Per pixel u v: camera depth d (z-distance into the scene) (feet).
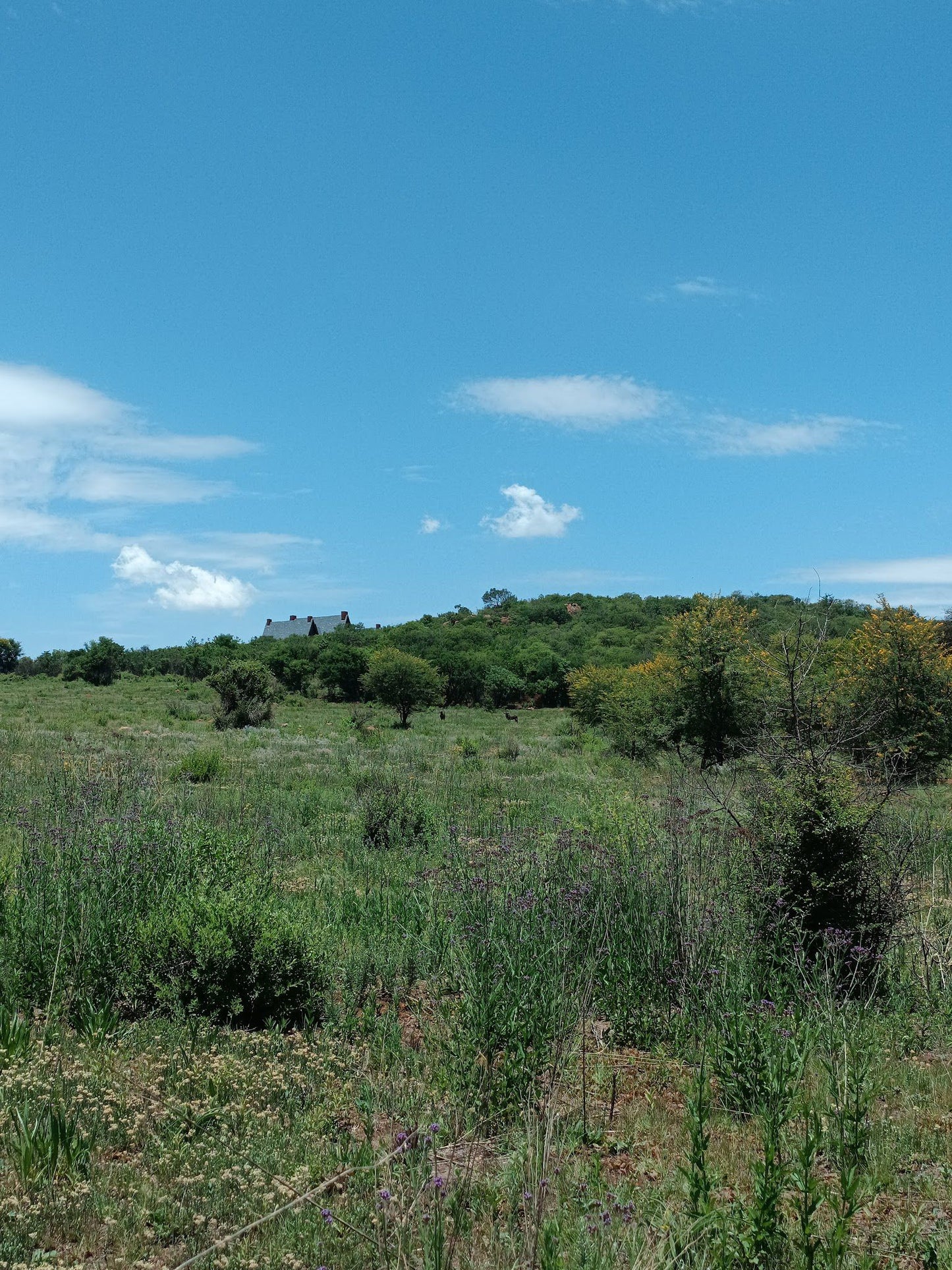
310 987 20.66
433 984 21.18
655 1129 15.35
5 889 23.81
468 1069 16.44
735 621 76.64
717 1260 10.87
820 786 22.82
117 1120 14.49
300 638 231.71
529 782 62.80
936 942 24.11
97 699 157.48
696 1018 19.27
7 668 260.21
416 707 143.74
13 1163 12.88
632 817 31.09
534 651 225.97
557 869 24.27
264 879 27.12
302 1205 12.37
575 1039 18.49
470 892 22.94
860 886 22.20
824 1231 12.09
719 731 74.43
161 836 26.76
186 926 19.88
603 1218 12.00
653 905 22.06
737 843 23.94
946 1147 14.78
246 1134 14.43
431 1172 13.03
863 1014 19.95
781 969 21.38
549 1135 13.42
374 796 42.73
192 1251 11.43
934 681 65.62
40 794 39.27
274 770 66.18
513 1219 12.14
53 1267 10.78
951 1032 19.90
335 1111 15.58
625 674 107.04
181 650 257.34
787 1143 14.42
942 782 68.64
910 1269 11.52
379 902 27.78
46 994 19.49
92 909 21.48
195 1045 17.85
